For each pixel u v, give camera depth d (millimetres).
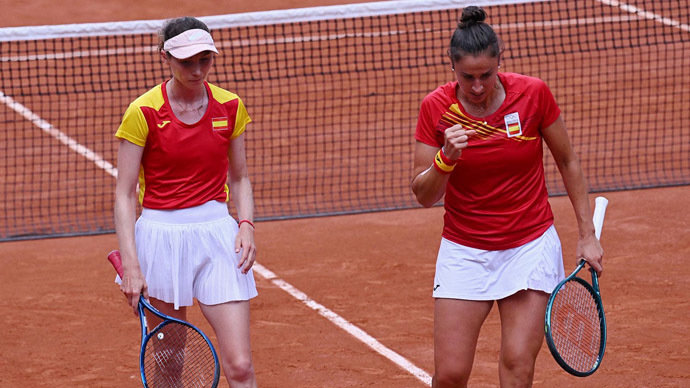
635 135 31375
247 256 12070
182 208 12023
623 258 21141
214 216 12172
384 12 22906
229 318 11984
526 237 11867
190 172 11969
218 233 12117
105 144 31531
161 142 11727
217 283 12008
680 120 32562
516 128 11492
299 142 31578
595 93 35750
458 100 11625
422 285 20031
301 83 37906
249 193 12633
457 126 11008
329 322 18203
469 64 10789
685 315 18016
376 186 27531
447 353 12070
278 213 25453
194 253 12047
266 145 31359
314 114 34281
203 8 50812
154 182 12023
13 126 33250
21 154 30703
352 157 30016
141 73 37938
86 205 26484
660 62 38906
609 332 17312
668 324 17625
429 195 11555
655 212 24297
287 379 15797
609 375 15648
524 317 11805
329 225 24297
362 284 20141
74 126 33188
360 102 35406
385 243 22766
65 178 28703
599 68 37500
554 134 11906
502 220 11766
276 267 21266
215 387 11023
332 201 26375
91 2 51094
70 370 16391
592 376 15617
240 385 11883
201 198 12109
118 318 18766
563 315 12117
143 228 12141
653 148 30078
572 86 36531
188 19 11555
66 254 22672
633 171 28156
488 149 11523
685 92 35406
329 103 35438
